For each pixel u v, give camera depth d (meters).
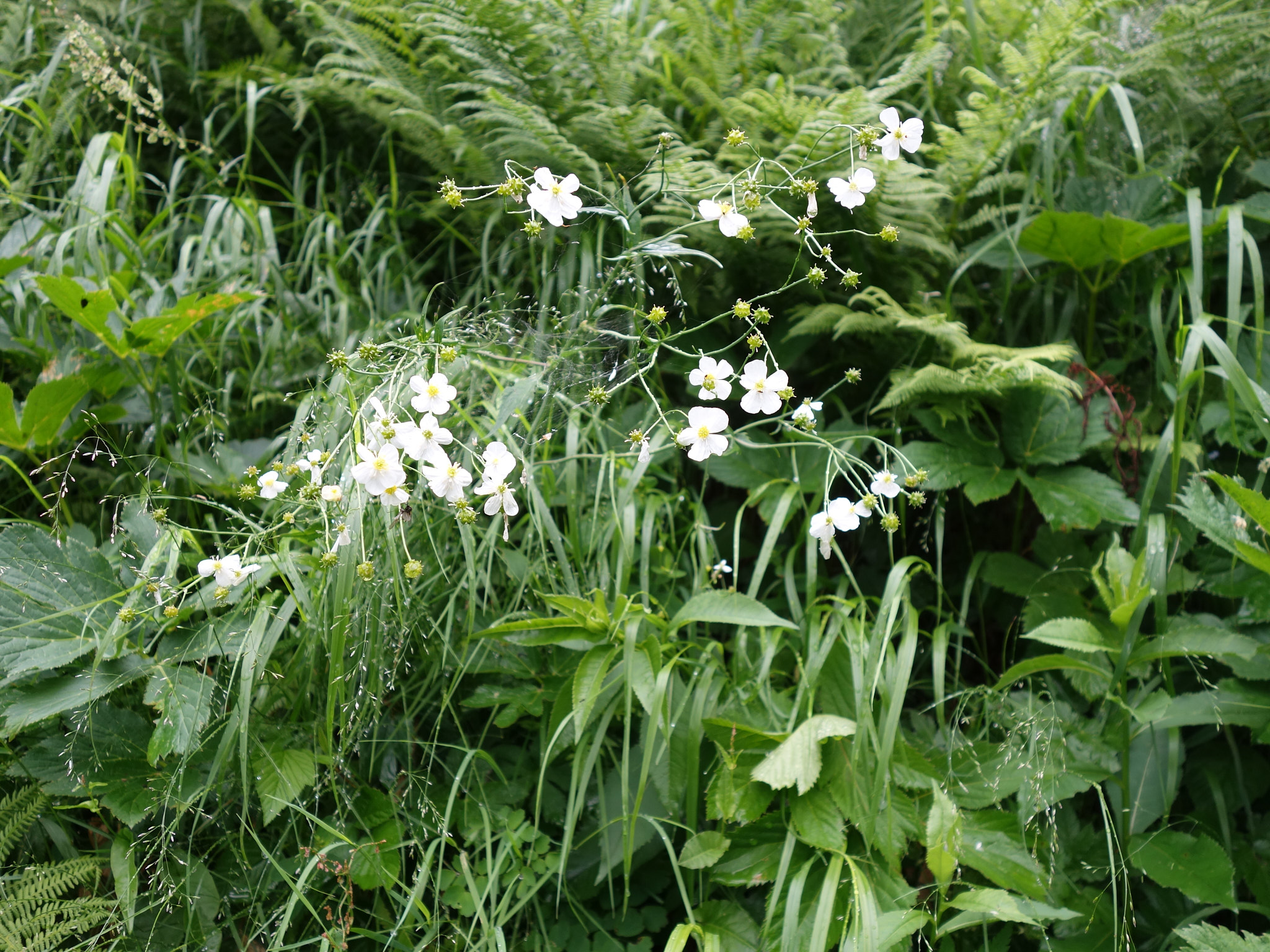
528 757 1.92
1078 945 1.71
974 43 2.50
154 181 2.72
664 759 1.80
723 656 2.07
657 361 2.40
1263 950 1.49
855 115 2.12
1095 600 2.09
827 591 2.26
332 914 1.67
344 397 1.79
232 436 2.42
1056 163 2.56
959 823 1.57
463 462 1.92
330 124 3.12
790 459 2.29
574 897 1.77
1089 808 2.03
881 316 2.39
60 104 2.65
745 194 1.66
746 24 2.48
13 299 2.27
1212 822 1.92
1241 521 1.84
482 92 2.48
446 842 1.79
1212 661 2.01
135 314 2.30
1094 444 2.15
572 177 1.59
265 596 1.72
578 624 1.75
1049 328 2.50
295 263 2.68
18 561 1.66
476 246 2.78
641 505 2.15
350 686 1.70
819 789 1.71
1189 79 2.52
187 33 3.07
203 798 1.58
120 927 1.55
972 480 2.10
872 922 1.44
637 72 2.55
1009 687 2.10
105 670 1.63
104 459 2.24
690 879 1.80
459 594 2.00
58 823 1.72
